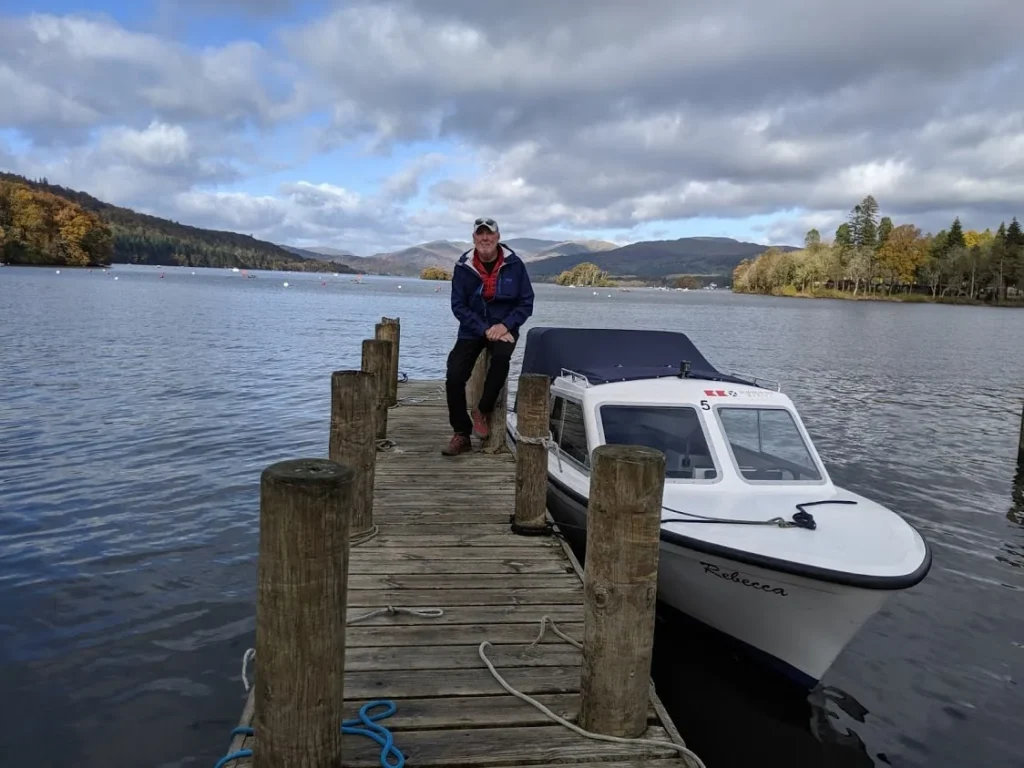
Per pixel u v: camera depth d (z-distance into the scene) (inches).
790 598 192.2
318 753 107.9
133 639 231.0
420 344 1261.1
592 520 130.3
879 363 1193.4
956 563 334.6
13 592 258.8
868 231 5506.9
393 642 166.2
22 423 509.7
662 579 219.8
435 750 127.8
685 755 129.0
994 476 486.9
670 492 230.4
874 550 191.6
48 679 207.6
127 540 309.4
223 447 468.8
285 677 105.2
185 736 185.6
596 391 263.3
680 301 4355.3
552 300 3725.4
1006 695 226.7
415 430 399.2
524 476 237.9
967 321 2770.7
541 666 157.5
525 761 126.3
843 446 562.3
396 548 225.1
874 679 233.6
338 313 1930.4
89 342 986.7
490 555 221.5
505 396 344.5
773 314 2928.2
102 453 443.2
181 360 860.6
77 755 177.2
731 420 249.3
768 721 204.2
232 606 254.8
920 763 192.1
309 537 102.5
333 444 225.8
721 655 225.0
